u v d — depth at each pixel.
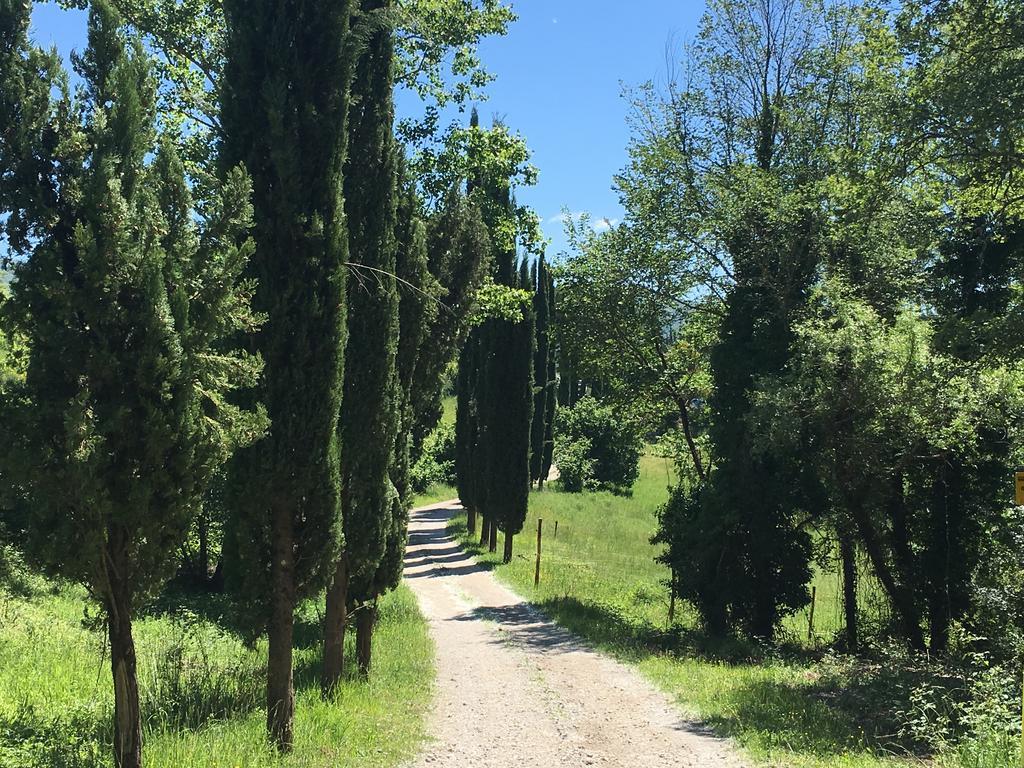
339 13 7.47
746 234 18.17
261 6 7.24
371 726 8.19
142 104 5.21
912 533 16.08
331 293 7.34
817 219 16.88
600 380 24.52
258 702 8.38
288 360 7.20
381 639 13.92
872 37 14.25
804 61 20.16
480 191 20.08
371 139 9.62
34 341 4.62
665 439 25.42
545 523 37.81
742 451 16.75
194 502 4.95
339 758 6.96
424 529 40.56
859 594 20.94
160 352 4.71
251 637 7.40
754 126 21.66
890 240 16.72
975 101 11.77
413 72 19.08
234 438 5.35
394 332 9.91
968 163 13.54
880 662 13.11
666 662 12.95
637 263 22.05
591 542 34.22
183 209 5.20
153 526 4.77
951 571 15.23
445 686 10.88
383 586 10.81
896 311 16.20
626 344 23.03
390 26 9.19
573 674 11.90
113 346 4.70
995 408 13.62
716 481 17.70
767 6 21.22
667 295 22.23
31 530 4.60
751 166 19.05
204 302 5.17
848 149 15.74
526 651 13.80
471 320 16.06
